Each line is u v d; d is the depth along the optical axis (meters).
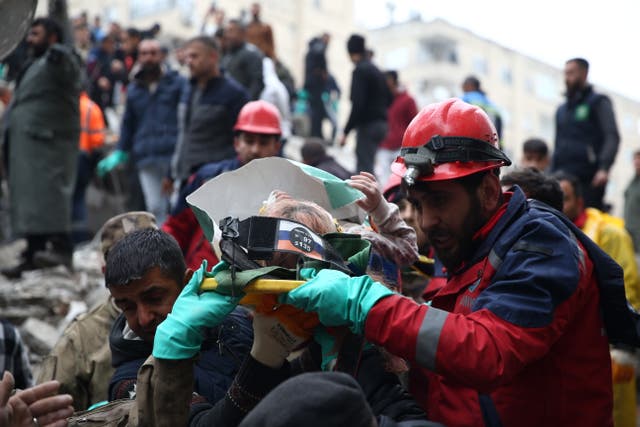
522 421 2.35
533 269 2.19
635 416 4.43
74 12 40.47
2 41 3.03
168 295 2.58
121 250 2.59
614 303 2.41
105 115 13.31
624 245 5.08
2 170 9.73
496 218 2.38
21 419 2.29
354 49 10.06
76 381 3.38
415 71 52.03
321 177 2.45
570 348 2.36
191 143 6.45
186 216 4.84
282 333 2.11
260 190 2.43
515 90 52.38
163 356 2.05
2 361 3.59
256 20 10.78
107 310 3.48
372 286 2.06
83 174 9.45
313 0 44.50
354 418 1.58
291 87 11.94
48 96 6.88
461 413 2.38
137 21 39.50
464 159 2.28
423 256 3.41
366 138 10.01
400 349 2.04
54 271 7.08
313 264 2.08
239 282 2.01
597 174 7.68
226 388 2.47
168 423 2.10
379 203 2.52
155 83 8.09
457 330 2.04
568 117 7.89
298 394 1.59
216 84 6.48
